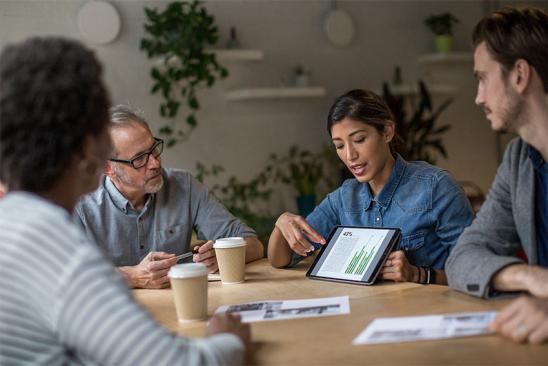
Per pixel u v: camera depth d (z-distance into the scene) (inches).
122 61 171.3
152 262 79.9
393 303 61.5
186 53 165.3
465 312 56.0
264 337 52.8
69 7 165.8
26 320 39.2
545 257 65.2
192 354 40.9
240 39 185.2
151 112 175.0
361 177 87.0
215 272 85.6
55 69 43.2
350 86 198.7
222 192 182.7
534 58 58.2
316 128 195.0
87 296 38.4
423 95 192.2
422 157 193.2
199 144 181.3
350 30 195.8
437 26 204.1
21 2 161.2
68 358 40.6
